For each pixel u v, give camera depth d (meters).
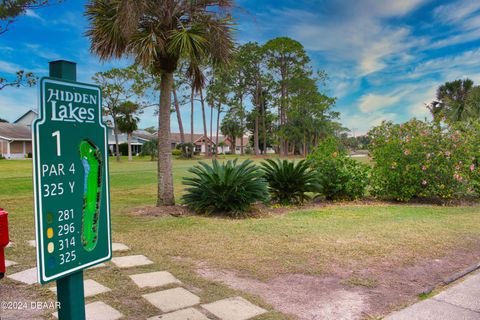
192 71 8.81
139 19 7.38
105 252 2.32
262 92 48.31
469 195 10.68
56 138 2.01
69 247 2.08
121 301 3.29
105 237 2.32
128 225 6.59
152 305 3.22
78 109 2.14
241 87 46.59
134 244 5.25
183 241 5.46
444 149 9.44
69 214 2.08
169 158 8.45
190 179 8.18
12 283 3.66
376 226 6.54
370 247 5.14
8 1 8.41
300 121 44.81
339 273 4.16
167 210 7.97
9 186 12.51
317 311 3.21
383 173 9.95
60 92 2.04
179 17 8.03
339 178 9.95
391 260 4.61
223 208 7.95
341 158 10.04
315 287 3.76
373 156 10.52
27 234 5.60
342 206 9.25
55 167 2.00
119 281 3.78
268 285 3.79
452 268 4.37
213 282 3.85
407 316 3.11
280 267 4.33
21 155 41.06
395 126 10.37
